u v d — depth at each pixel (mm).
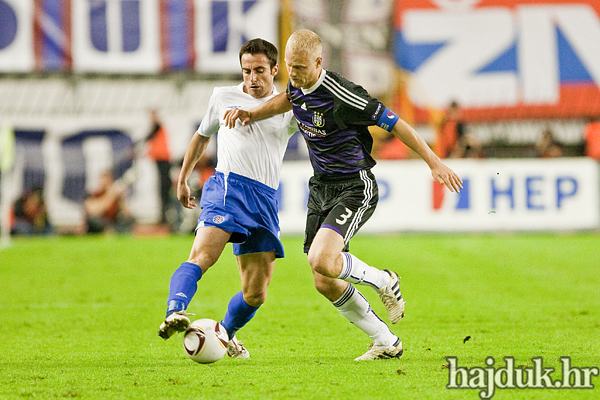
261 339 19906
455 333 20734
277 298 29703
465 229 54438
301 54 14711
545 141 58875
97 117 58000
